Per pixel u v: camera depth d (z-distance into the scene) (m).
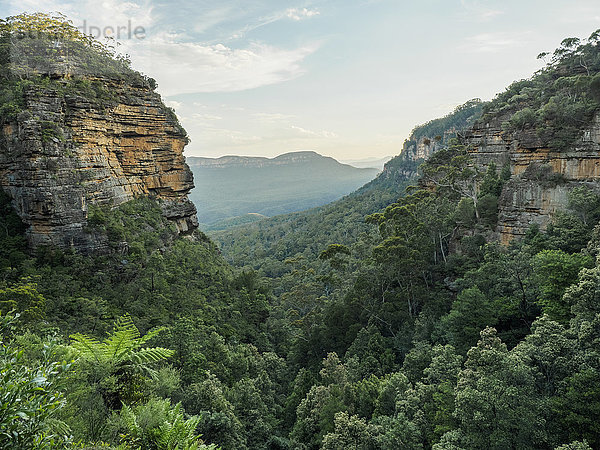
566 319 23.41
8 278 34.25
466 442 16.64
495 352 18.08
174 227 59.47
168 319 37.66
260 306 56.12
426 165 69.06
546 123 45.03
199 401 23.44
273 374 40.31
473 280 34.94
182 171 62.84
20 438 6.11
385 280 45.34
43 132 39.09
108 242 43.09
